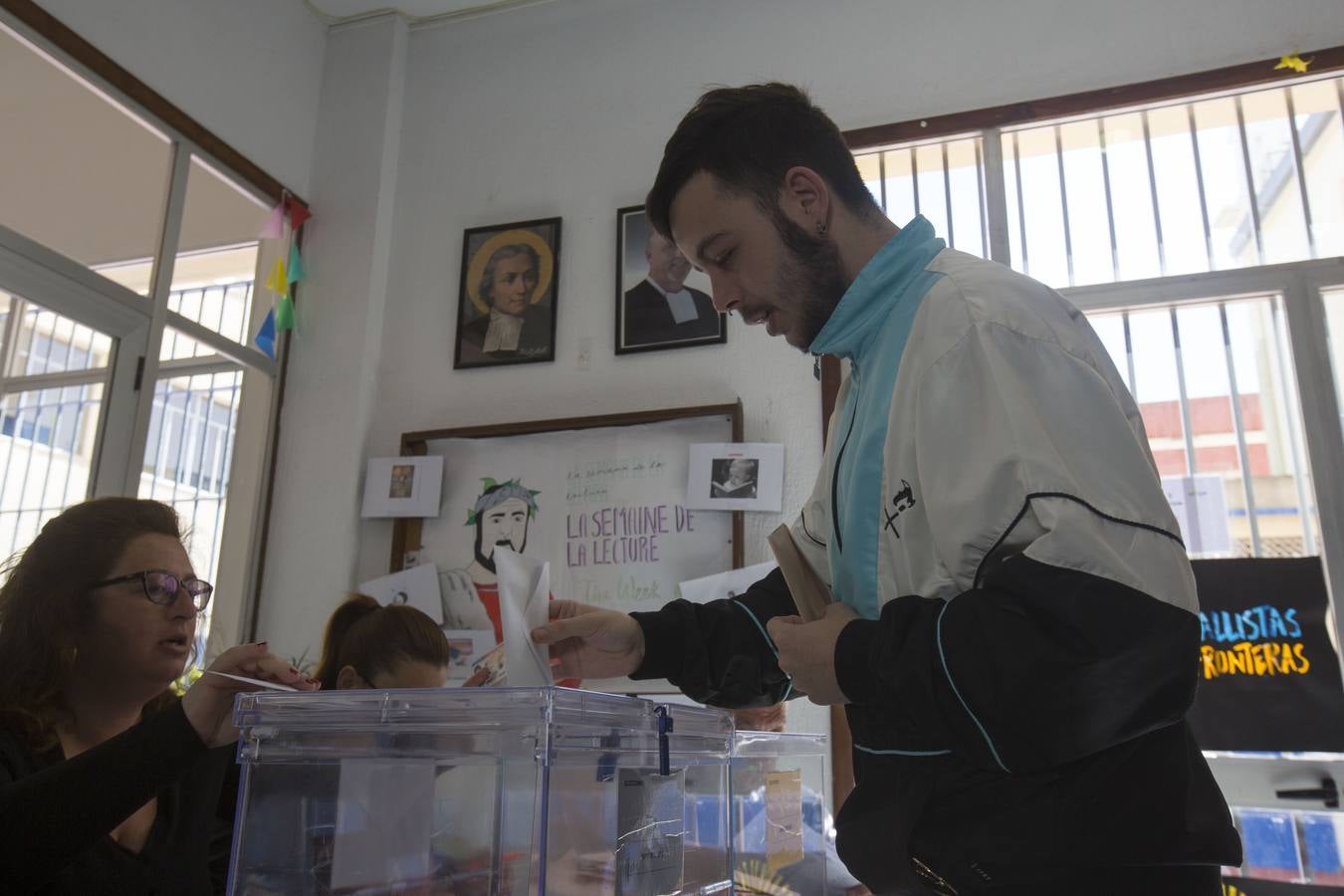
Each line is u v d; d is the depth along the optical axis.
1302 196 2.50
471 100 3.22
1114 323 2.60
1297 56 2.49
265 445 2.96
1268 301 2.48
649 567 2.60
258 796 0.75
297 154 3.19
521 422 2.82
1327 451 2.33
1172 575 0.68
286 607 2.84
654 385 2.76
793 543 0.97
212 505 2.80
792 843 1.16
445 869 0.67
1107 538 0.68
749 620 1.09
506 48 3.23
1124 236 2.61
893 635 0.72
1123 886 0.71
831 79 2.86
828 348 0.96
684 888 0.84
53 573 1.21
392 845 0.70
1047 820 0.71
